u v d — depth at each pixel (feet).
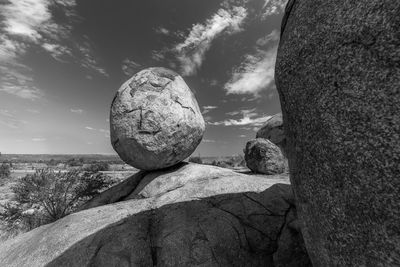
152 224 21.50
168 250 18.61
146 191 27.68
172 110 28.17
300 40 10.12
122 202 26.21
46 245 20.84
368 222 7.46
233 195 23.47
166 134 27.66
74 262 18.37
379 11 7.17
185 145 29.01
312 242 10.31
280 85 11.68
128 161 29.86
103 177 46.62
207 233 19.53
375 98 7.20
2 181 120.26
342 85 8.18
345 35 8.10
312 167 9.76
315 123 9.41
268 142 41.01
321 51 9.00
